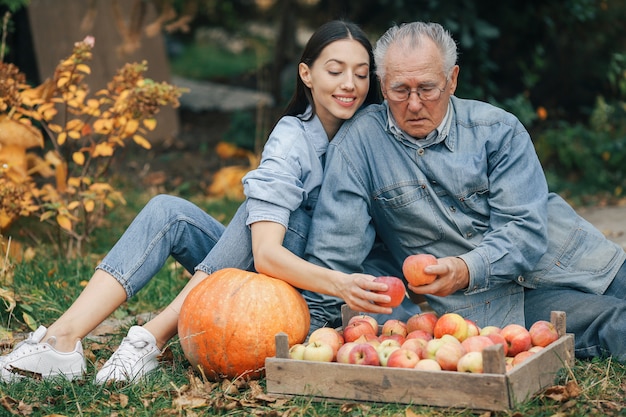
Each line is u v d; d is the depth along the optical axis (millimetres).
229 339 3344
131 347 3533
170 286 4988
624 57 9117
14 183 5250
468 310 3697
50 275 4949
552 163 9484
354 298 3324
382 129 3734
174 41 19297
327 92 3746
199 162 9078
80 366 3559
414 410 3033
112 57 9484
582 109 10031
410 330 3484
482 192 3660
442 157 3645
